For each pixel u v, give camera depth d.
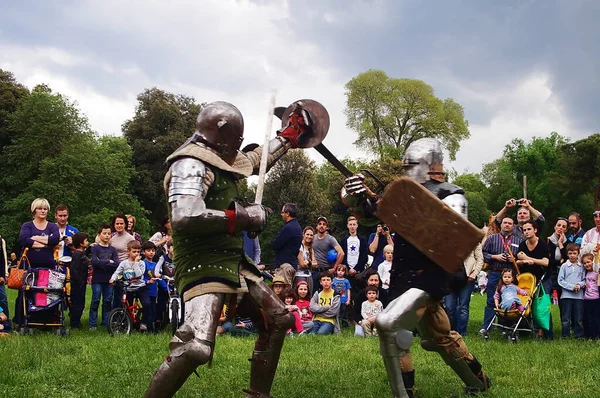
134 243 9.83
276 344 4.59
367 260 11.87
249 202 4.48
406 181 4.53
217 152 4.36
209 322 4.10
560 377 6.05
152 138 52.03
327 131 5.30
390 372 4.55
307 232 11.52
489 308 9.94
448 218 4.45
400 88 52.44
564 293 9.61
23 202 40.84
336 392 5.38
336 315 10.35
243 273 4.52
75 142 45.38
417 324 5.12
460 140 53.91
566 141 70.00
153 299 9.89
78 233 10.10
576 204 63.38
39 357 6.52
